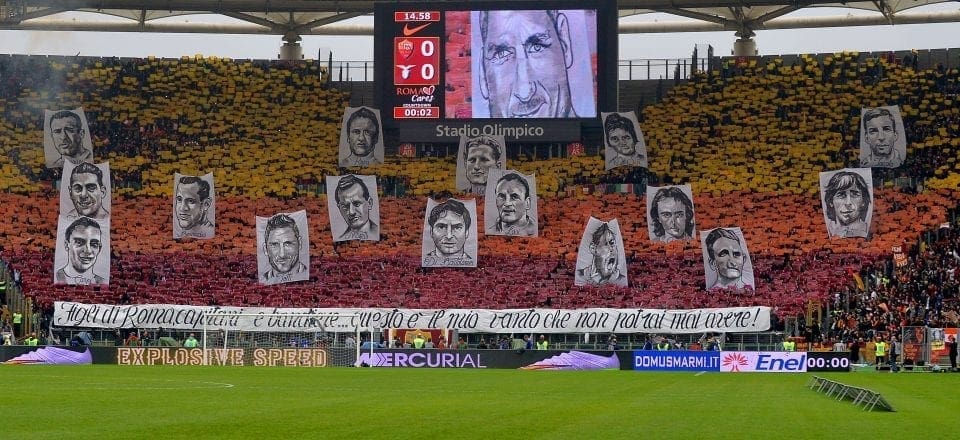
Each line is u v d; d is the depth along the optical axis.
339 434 27.73
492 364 77.31
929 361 75.00
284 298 92.44
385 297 92.75
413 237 99.50
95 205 90.69
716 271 86.88
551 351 76.81
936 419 33.66
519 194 92.31
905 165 99.81
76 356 78.94
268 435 27.33
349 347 79.69
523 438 27.12
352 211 93.25
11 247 96.38
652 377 63.59
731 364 74.94
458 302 91.88
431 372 68.69
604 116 95.94
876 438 27.98
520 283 93.94
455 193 103.50
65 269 89.19
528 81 96.56
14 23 100.31
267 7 103.19
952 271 87.56
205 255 97.75
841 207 89.62
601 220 97.38
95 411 34.31
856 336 80.88
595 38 96.12
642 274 93.94
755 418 33.44
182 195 93.88
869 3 102.12
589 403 39.88
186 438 26.41
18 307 90.62
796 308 88.25
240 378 57.66
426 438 26.98
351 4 102.38
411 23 97.19
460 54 97.06
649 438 27.39
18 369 67.81
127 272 95.06
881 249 93.69
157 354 79.25
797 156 103.19
